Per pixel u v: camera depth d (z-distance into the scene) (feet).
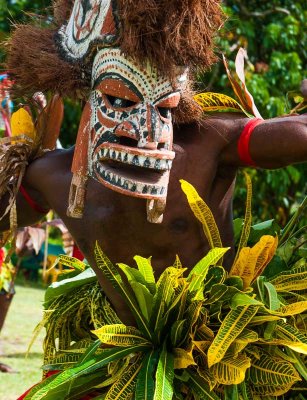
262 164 6.79
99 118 6.50
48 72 6.87
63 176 7.18
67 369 6.59
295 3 25.35
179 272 6.33
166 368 6.47
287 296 7.02
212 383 6.48
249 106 6.90
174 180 6.70
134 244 6.81
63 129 27.84
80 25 6.79
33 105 7.52
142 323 6.70
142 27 6.22
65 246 12.69
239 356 6.52
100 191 6.82
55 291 7.66
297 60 23.38
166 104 6.39
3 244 7.61
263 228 7.55
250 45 23.66
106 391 7.15
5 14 29.19
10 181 7.43
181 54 6.34
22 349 17.83
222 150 6.82
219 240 6.59
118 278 6.63
